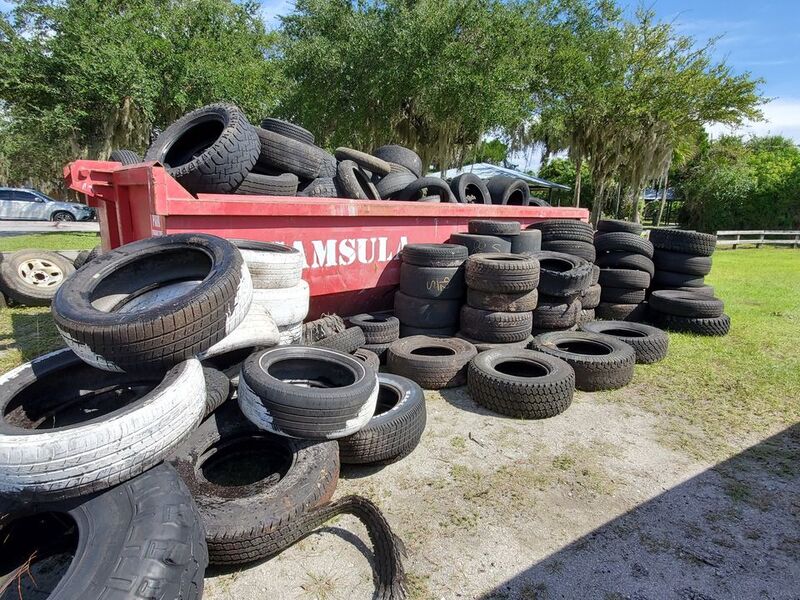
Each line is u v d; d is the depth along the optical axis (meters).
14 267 7.27
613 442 3.77
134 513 1.95
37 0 15.34
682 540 2.71
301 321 3.96
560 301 5.61
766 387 4.91
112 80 14.31
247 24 19.08
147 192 4.06
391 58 17.02
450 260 5.17
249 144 4.60
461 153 21.27
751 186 27.27
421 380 4.58
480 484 3.18
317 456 2.74
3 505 2.13
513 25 16.19
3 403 2.60
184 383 2.40
